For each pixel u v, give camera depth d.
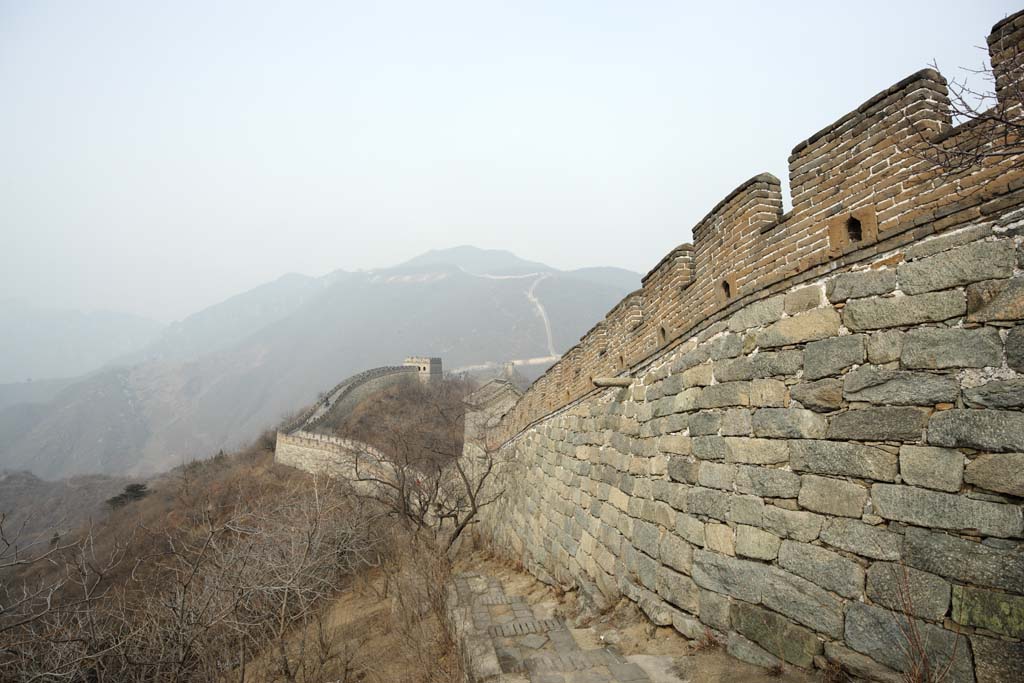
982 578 3.37
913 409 3.92
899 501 3.92
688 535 6.18
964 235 3.74
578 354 11.32
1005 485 3.33
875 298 4.29
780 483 4.96
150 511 32.53
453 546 19.03
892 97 4.29
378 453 31.69
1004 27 3.75
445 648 8.77
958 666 3.41
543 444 13.37
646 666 5.45
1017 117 3.58
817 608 4.41
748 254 5.68
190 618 9.67
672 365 7.09
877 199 4.36
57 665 7.89
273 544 13.63
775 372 5.15
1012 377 3.38
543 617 8.80
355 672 10.40
